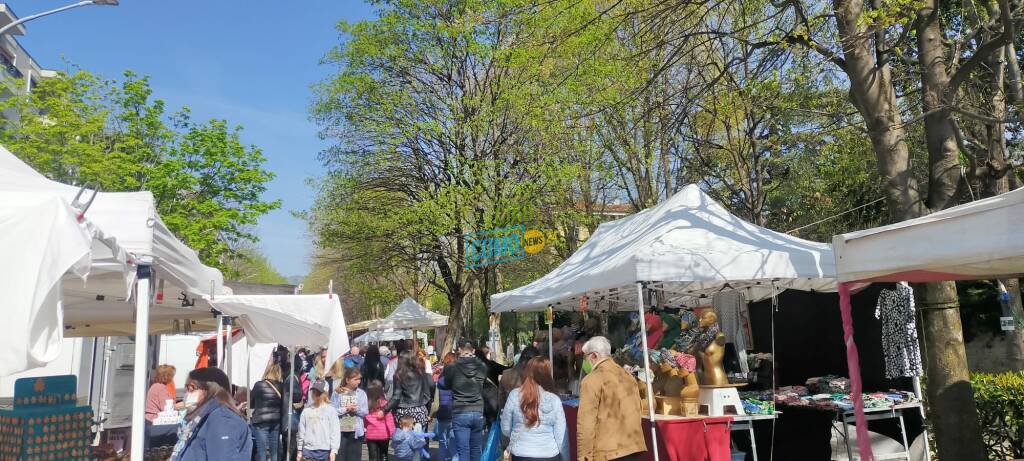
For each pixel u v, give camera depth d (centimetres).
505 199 2100
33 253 306
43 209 316
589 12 1237
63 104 1948
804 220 1920
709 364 710
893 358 798
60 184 450
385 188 2483
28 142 1900
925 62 748
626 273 703
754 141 1405
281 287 1728
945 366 647
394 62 2312
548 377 597
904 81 1023
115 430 971
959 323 658
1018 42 1123
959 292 1847
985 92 1002
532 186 2041
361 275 2709
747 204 1558
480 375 952
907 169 725
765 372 910
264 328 881
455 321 2569
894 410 770
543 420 584
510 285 2783
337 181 2425
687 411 697
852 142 1417
